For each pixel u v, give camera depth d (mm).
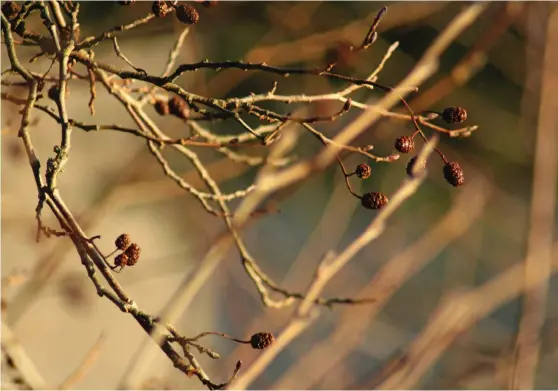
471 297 2559
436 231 2877
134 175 2840
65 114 1892
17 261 2551
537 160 2939
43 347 2977
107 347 3213
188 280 2188
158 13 1928
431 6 3389
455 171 1913
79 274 2609
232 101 1914
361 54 3051
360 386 2373
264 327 2850
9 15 1942
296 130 2285
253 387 3271
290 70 1883
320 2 3400
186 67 1898
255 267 2066
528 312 2668
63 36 1948
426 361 2359
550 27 2971
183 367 1864
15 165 2695
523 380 2500
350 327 2535
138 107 2041
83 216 2650
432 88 2693
